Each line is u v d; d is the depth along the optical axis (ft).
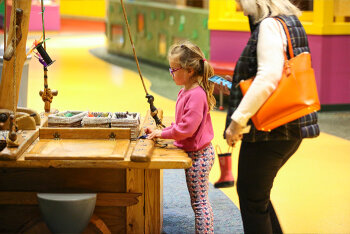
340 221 13.30
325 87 27.53
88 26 74.18
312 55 27.35
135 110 26.21
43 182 10.30
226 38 30.78
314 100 8.89
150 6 41.91
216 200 14.40
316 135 9.38
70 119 11.10
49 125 11.13
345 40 27.25
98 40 59.52
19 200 10.27
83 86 32.53
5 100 11.49
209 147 10.54
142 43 43.88
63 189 10.32
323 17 26.66
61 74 36.47
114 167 9.51
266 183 9.48
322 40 26.94
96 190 10.37
